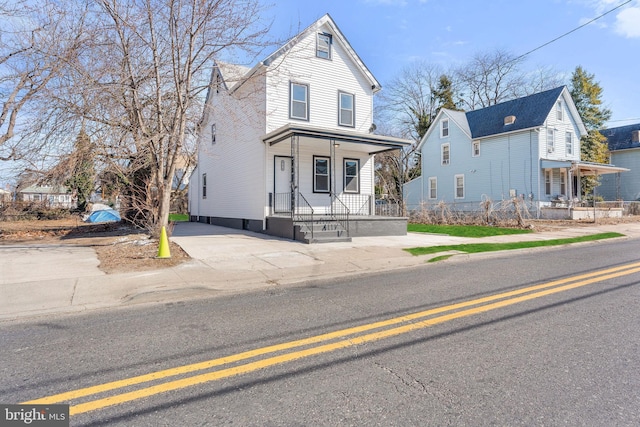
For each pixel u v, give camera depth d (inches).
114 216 919.0
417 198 1258.6
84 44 366.6
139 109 375.6
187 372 117.7
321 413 93.7
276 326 162.2
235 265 301.3
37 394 104.7
